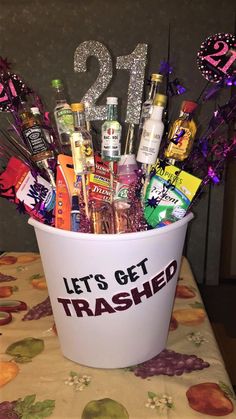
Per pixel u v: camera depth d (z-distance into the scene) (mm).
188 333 738
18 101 703
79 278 594
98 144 762
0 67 714
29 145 662
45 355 678
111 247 564
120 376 632
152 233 575
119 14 935
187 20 928
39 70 967
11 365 653
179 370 643
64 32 946
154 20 934
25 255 1054
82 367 653
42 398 584
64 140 667
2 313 788
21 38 950
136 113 736
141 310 619
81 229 619
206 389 599
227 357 1201
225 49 706
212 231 1065
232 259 1720
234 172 1631
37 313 799
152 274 606
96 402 575
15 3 930
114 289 595
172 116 910
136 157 677
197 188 629
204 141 658
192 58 940
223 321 1146
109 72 795
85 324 621
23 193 646
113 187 658
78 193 640
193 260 1090
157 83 676
